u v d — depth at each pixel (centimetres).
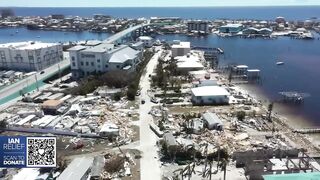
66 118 9294
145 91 12131
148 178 6391
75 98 11019
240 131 8575
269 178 5559
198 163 6919
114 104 10575
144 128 8712
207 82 12400
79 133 8312
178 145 7206
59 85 12838
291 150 6956
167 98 11275
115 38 19350
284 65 17625
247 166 6444
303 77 15138
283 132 8712
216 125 8631
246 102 11012
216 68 16325
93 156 7250
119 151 7488
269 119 9519
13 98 11300
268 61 18662
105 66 13688
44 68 15312
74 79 13750
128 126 8819
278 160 6756
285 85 13800
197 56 18612
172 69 14912
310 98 12088
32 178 6100
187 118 9175
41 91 11994
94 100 10819
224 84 13412
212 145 7675
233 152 7144
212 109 10281
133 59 14475
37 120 9131
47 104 9888
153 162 7006
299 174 5675
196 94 10888
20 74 14112
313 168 6406
